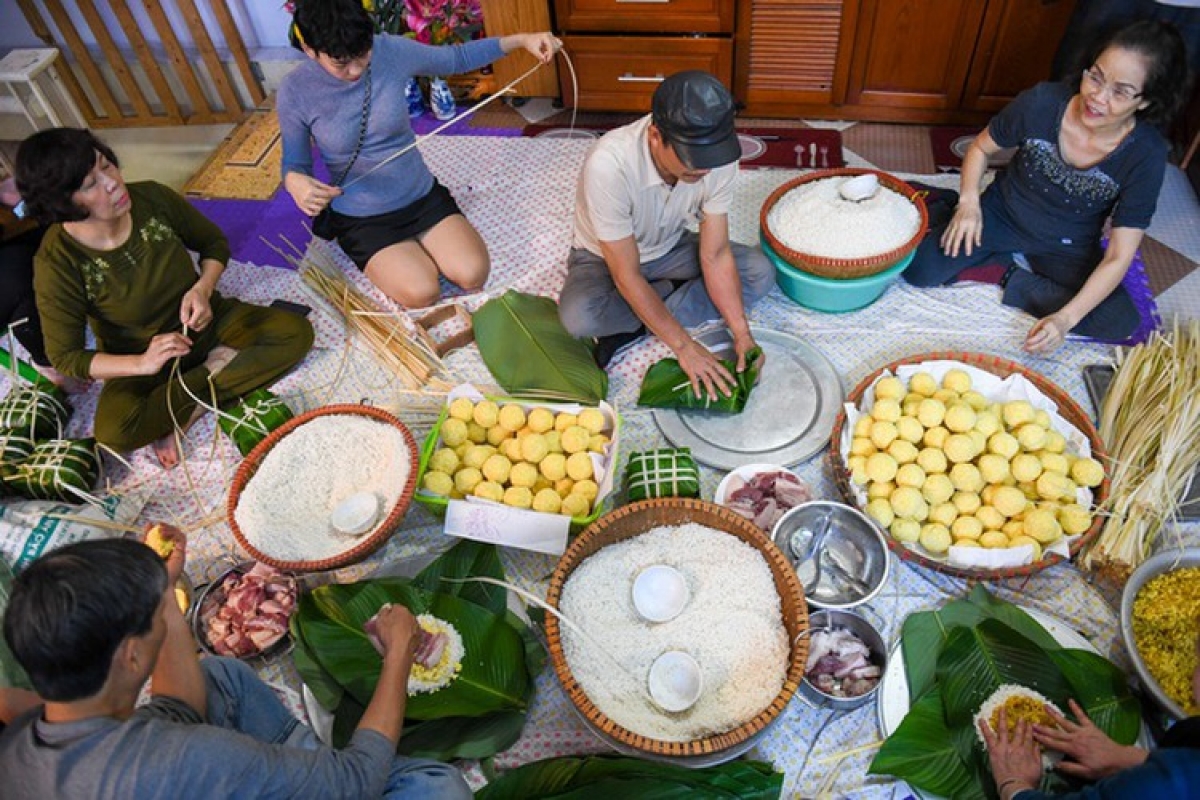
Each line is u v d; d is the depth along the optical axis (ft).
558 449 6.22
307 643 5.32
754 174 9.39
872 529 5.65
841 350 7.48
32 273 7.58
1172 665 4.99
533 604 5.81
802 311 7.82
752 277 7.54
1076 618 5.69
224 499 6.83
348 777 4.04
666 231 7.18
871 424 6.10
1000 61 9.43
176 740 3.55
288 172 7.43
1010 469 5.88
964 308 7.70
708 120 5.35
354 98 7.20
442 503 5.85
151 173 11.57
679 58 10.03
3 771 3.51
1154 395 6.25
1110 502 5.82
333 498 6.09
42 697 3.42
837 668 5.25
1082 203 7.02
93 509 6.46
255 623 5.62
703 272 7.06
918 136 10.32
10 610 3.33
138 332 7.22
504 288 8.33
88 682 3.36
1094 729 4.62
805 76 10.10
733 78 10.30
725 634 5.20
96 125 12.47
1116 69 5.79
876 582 5.56
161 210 6.99
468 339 7.79
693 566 5.50
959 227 7.56
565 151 10.03
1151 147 6.35
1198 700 3.87
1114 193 6.78
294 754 3.91
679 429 6.83
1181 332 6.85
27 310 7.48
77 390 7.82
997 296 7.77
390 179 7.82
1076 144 6.68
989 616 5.41
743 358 6.82
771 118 10.71
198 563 6.45
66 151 5.70
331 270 8.30
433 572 5.83
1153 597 5.23
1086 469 5.74
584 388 6.88
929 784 4.74
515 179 9.69
